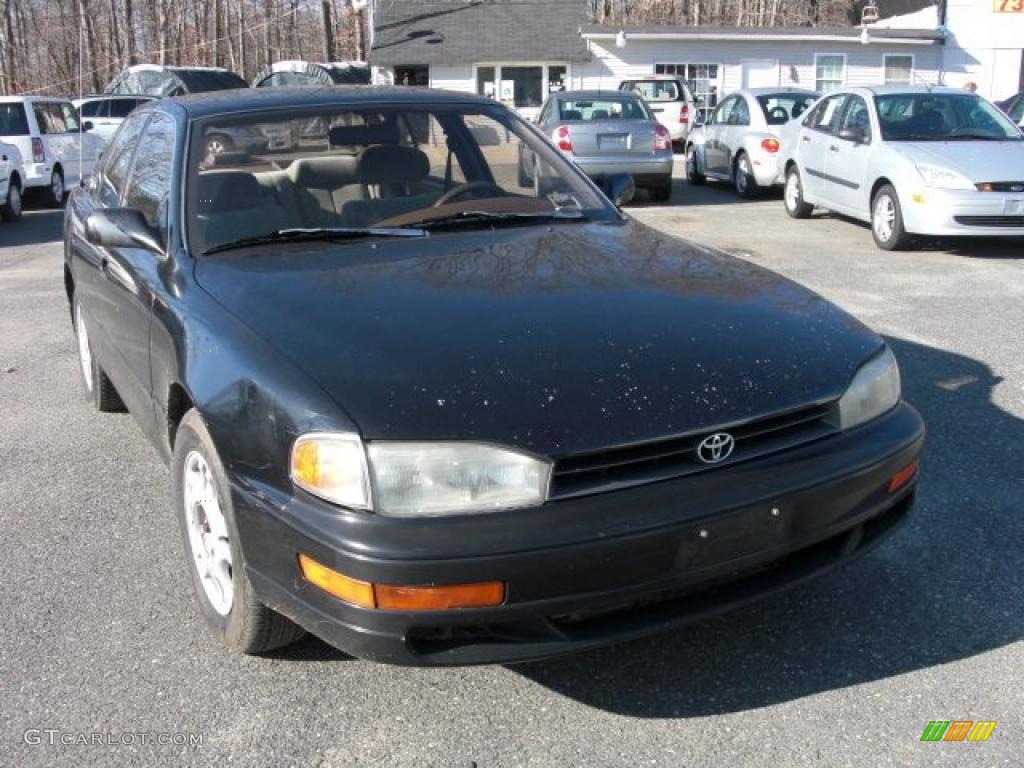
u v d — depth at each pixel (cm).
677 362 262
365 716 273
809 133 1163
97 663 300
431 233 359
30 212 1609
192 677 292
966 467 430
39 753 259
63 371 627
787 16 4278
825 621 315
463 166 407
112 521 401
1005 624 311
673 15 4388
